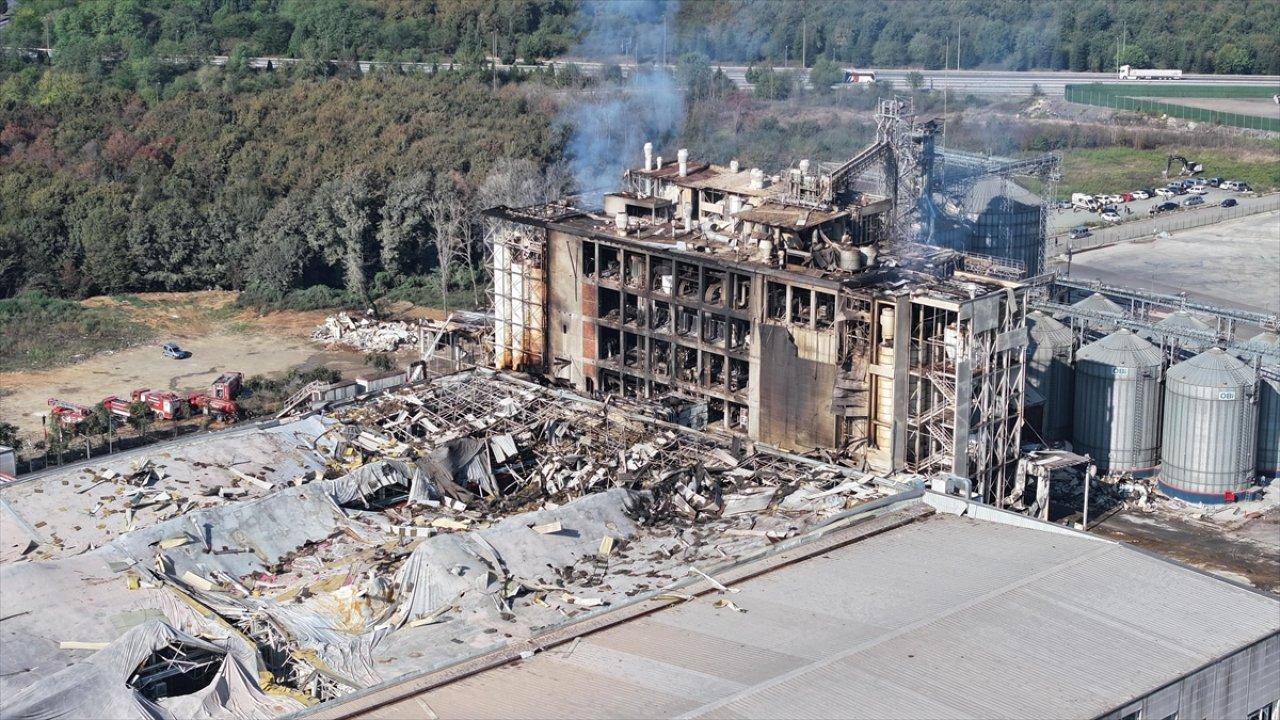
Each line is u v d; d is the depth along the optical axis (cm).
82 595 9656
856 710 7950
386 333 18425
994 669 8388
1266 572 11906
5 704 8462
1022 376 12106
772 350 12244
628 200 13912
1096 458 13700
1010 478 12388
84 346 18225
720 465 11594
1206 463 13088
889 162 14262
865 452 11881
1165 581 9519
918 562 9812
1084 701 8100
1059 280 16600
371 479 11394
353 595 9819
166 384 17025
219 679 8744
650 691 8175
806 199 12975
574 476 11669
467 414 12838
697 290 12975
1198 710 8556
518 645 8812
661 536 10462
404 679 8419
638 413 12525
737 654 8575
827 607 9156
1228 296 19425
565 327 13925
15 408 16200
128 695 8506
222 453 11894
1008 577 9544
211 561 10238
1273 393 13338
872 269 12081
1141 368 13425
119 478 11412
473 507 11419
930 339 11581
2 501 11025
